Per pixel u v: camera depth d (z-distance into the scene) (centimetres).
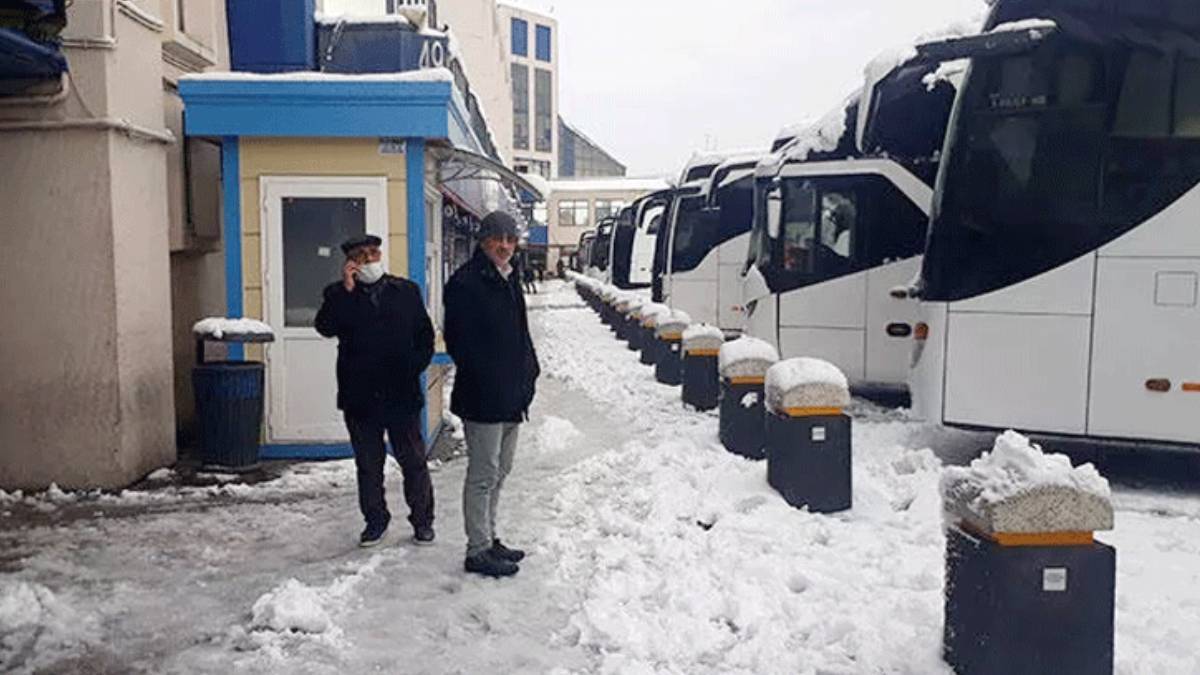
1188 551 597
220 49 1088
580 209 7631
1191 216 731
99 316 753
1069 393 762
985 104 795
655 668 436
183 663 446
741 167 1817
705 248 1836
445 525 663
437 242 999
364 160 857
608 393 1339
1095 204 757
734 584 521
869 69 971
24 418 755
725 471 779
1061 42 768
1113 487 784
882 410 1205
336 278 862
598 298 3039
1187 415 731
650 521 653
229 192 853
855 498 700
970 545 399
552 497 735
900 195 1187
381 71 1276
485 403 544
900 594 504
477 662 447
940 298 805
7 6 652
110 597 527
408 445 614
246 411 823
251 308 861
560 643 468
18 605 505
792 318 1239
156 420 825
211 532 646
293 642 469
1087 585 381
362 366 602
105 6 736
